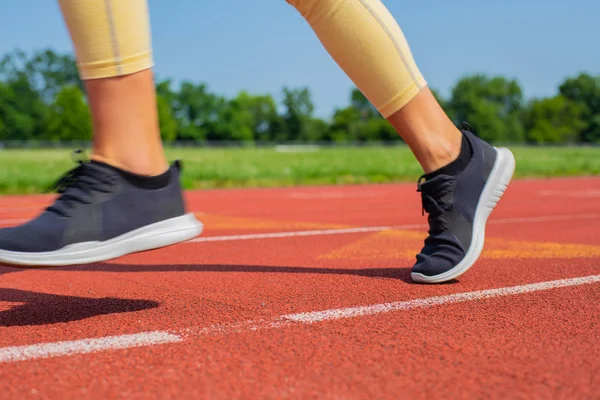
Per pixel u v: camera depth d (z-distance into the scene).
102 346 1.44
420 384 1.18
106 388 1.16
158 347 1.43
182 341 1.49
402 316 1.74
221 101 83.19
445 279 2.21
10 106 69.50
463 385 1.18
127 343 1.47
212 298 2.01
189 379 1.21
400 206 6.91
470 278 2.36
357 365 1.30
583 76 90.50
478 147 2.21
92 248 1.62
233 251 3.22
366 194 9.38
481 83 87.38
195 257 3.00
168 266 2.70
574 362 1.33
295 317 1.73
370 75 1.93
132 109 1.62
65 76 77.25
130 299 2.01
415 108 2.02
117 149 1.63
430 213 2.24
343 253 3.15
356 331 1.58
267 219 5.27
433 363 1.31
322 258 2.97
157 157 1.68
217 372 1.25
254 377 1.22
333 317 1.73
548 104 85.25
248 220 5.16
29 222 1.61
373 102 2.01
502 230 4.32
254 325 1.64
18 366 1.30
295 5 1.88
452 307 1.86
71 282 2.33
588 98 89.88
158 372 1.25
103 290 2.17
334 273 2.48
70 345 1.45
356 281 2.29
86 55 1.56
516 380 1.21
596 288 2.17
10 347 1.44
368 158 28.95
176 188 1.73
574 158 31.88
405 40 1.93
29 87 72.19
